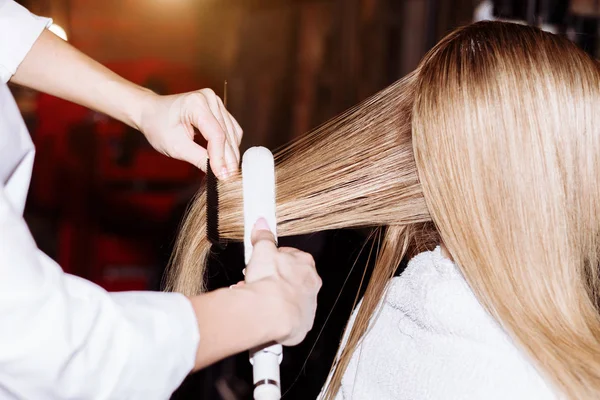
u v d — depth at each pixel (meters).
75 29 3.72
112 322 0.74
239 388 2.45
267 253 0.84
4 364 0.71
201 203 1.08
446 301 0.89
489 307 0.86
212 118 1.13
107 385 0.74
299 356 2.06
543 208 0.85
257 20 5.84
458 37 0.93
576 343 0.84
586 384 0.81
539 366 0.83
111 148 3.04
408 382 0.93
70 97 1.26
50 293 0.72
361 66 4.98
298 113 5.25
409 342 0.96
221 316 0.78
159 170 3.04
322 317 1.99
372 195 1.02
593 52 2.67
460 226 0.88
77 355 0.72
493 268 0.86
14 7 1.24
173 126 1.20
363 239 1.90
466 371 0.86
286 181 1.04
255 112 5.38
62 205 3.06
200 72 3.65
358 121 1.03
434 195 0.89
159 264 2.76
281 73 5.39
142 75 3.42
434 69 0.91
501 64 0.87
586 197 0.87
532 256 0.86
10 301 0.70
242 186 0.97
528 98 0.85
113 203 3.03
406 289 0.98
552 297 0.86
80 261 3.00
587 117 0.86
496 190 0.86
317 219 1.03
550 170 0.85
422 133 0.90
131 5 3.74
